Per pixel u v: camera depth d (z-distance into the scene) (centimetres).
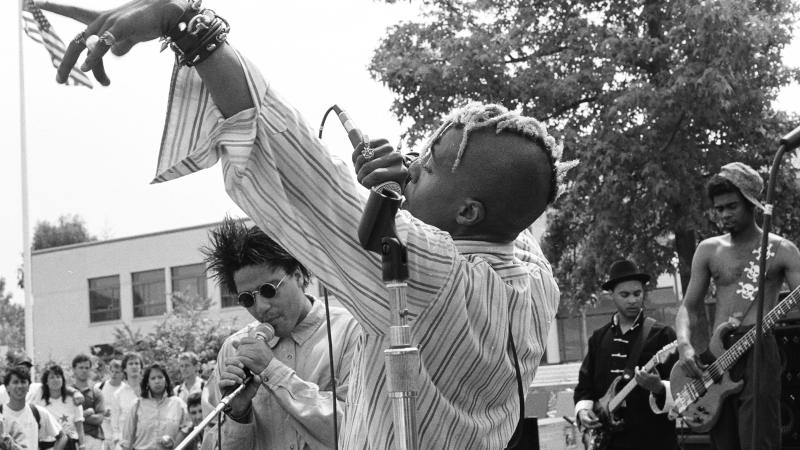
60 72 176
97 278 4019
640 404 598
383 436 194
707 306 1167
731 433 545
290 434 323
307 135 183
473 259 201
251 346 315
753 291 541
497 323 198
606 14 1454
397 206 180
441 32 1494
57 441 1001
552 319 226
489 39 1446
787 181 1411
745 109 1385
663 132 1378
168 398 994
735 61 1330
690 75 1325
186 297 2881
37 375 2306
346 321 330
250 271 326
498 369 200
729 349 535
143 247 3931
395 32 1503
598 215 1402
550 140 210
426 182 209
